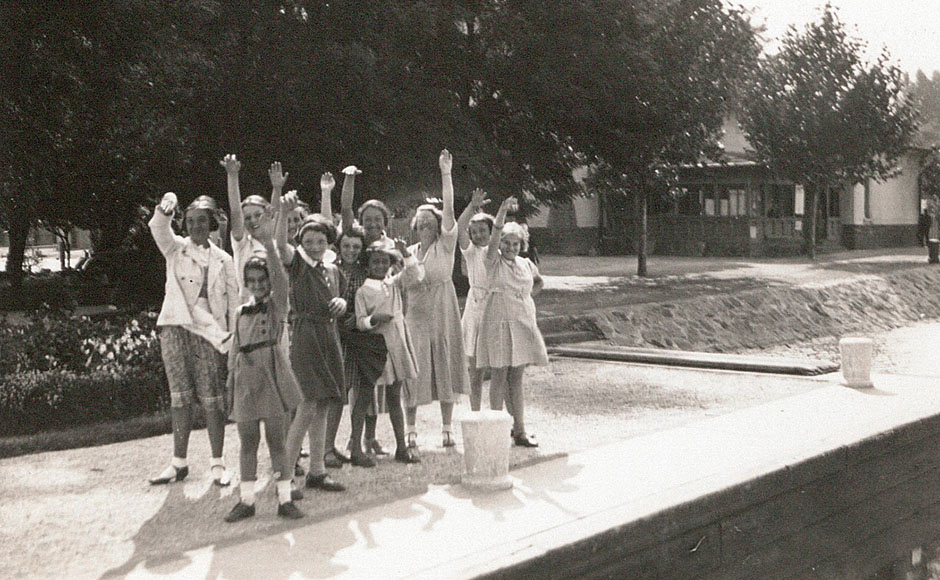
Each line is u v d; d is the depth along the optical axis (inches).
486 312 317.7
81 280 904.9
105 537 225.3
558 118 888.3
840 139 1254.3
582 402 410.9
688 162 1085.1
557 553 213.0
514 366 318.7
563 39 844.0
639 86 904.9
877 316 1008.2
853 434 325.7
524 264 323.3
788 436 326.3
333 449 296.0
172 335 276.8
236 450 322.7
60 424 354.9
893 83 1280.8
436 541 218.8
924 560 338.6
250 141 682.2
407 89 741.9
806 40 1288.1
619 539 228.2
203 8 601.6
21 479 282.2
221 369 277.1
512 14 845.8
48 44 556.4
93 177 651.5
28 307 742.5
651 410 389.7
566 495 256.7
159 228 274.1
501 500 253.6
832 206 1632.6
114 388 369.4
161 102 627.2
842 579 308.0
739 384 455.5
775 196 1475.1
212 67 636.1
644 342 730.8
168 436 348.8
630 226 1540.4
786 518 285.0
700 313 821.2
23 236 772.0
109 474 288.8
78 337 392.8
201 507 252.2
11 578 196.9
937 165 1897.1
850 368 434.9
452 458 308.7
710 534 256.5
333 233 270.2
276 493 267.1
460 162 757.3
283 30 687.1
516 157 894.4
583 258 1508.4
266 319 243.6
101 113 603.8
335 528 231.0
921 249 1672.0
